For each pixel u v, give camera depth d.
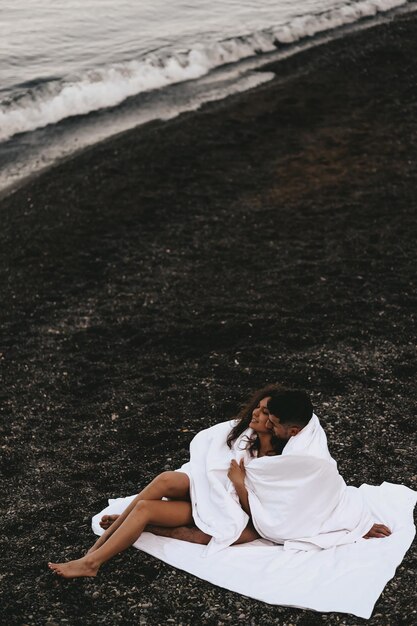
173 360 7.26
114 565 4.54
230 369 6.99
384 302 8.14
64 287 9.02
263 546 4.55
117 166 12.55
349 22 21.11
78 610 4.25
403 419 6.06
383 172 11.89
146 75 17.00
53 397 6.80
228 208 11.04
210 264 9.41
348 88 15.84
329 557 4.45
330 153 12.77
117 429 6.20
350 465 5.46
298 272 8.98
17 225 10.70
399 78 16.27
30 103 15.27
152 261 9.59
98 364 7.31
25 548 4.82
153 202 11.27
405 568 4.45
